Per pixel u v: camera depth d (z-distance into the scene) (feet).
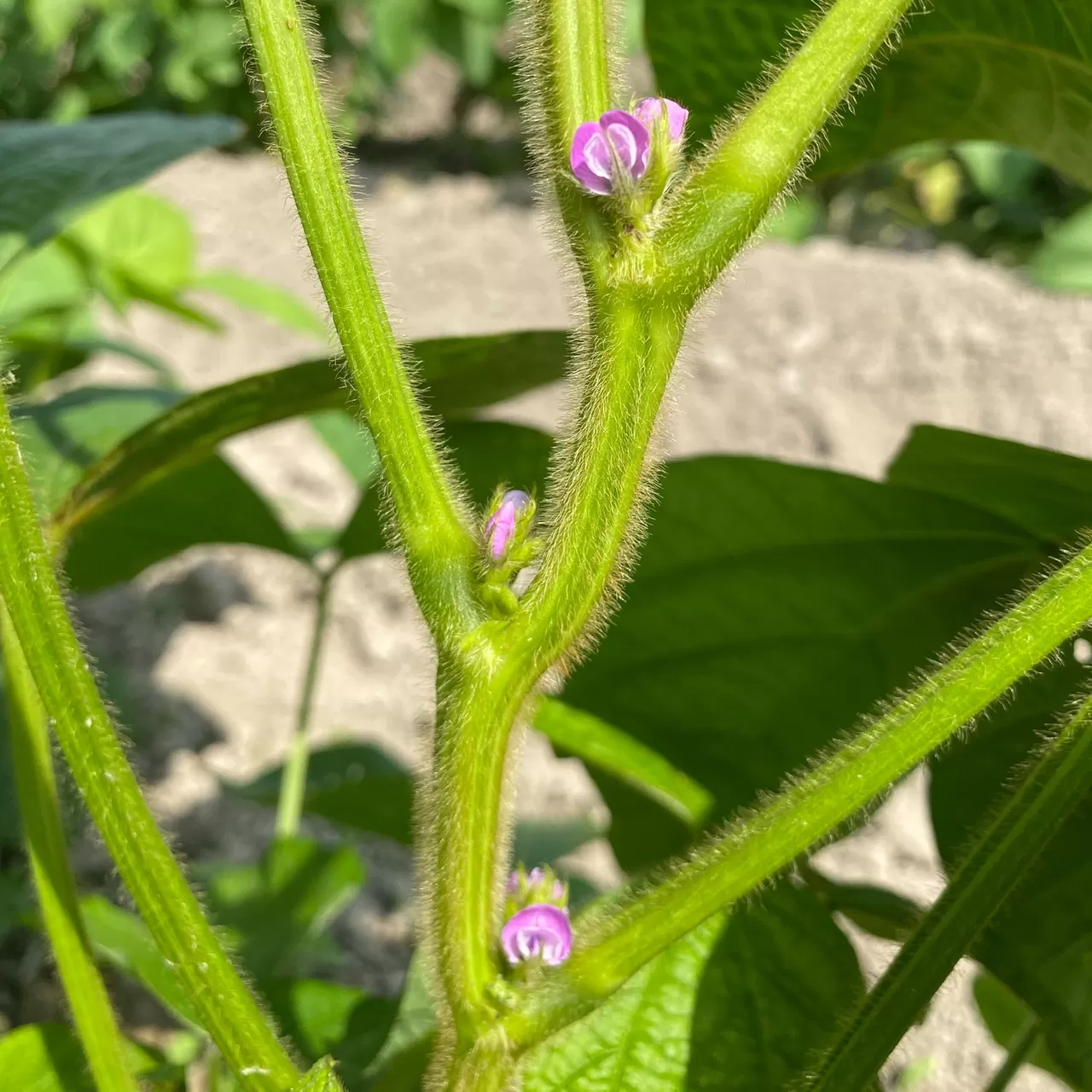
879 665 0.75
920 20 0.65
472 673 0.44
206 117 0.80
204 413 0.67
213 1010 0.45
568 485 0.45
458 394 0.77
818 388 2.15
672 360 0.44
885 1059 0.44
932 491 0.69
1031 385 2.16
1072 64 0.63
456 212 3.35
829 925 0.60
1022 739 0.68
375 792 0.98
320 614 0.99
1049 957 0.60
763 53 0.68
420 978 0.70
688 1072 0.57
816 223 3.41
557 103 0.45
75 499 0.68
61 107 3.79
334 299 0.45
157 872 0.46
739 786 0.76
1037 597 0.44
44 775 0.58
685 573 0.73
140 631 1.80
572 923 0.51
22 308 1.26
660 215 0.43
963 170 3.43
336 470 2.07
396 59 3.85
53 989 1.18
